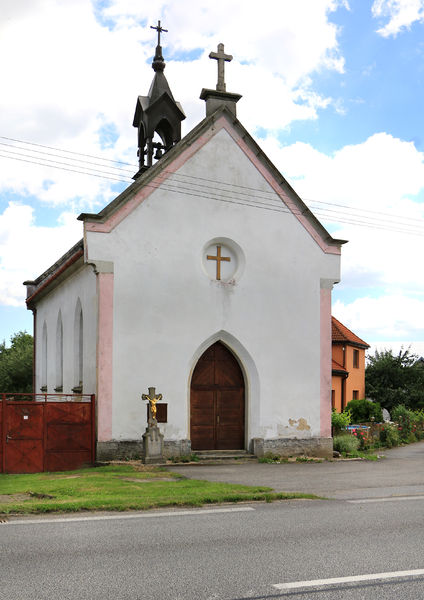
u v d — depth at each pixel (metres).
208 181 19.81
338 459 19.81
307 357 20.66
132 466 16.89
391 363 41.00
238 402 20.20
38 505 9.95
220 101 20.61
